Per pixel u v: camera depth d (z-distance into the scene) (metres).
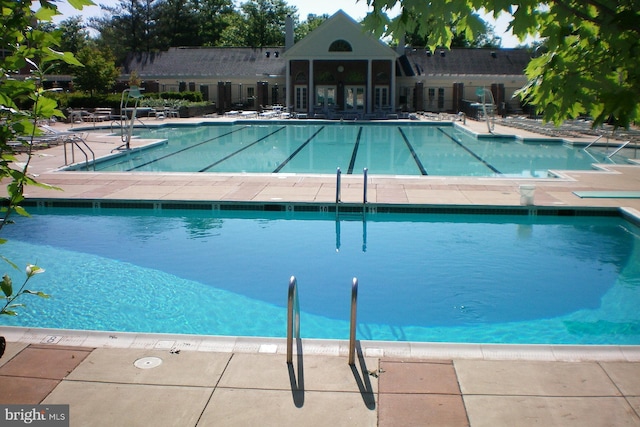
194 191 13.33
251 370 4.83
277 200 12.36
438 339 6.79
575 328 7.05
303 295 8.04
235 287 8.32
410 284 8.45
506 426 4.05
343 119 37.28
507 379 4.68
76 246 10.16
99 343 5.29
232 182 14.46
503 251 9.95
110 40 64.81
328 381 4.66
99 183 14.27
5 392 4.46
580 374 4.76
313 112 40.91
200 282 8.50
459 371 4.82
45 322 7.10
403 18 2.79
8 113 2.81
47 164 17.36
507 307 7.65
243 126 33.38
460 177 15.27
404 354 5.12
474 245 10.31
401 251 9.95
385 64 41.66
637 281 8.56
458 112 41.69
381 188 13.73
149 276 8.70
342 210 12.19
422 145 24.83
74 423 4.07
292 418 4.16
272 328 7.03
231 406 4.30
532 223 11.90
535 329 7.04
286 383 4.62
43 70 2.91
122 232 11.09
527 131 28.92
